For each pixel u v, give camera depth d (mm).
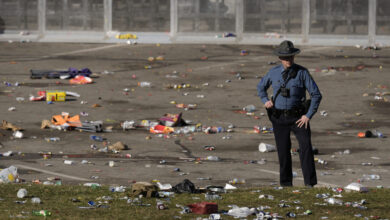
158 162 46344
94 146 51750
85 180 39094
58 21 133875
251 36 132375
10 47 122500
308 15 131125
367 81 91625
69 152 49969
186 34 133125
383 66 105062
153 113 69375
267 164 46000
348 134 59219
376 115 69312
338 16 130875
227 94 81875
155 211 26250
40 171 42125
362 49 124000
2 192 30578
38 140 54562
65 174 41188
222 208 27297
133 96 79750
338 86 87812
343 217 25656
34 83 87688
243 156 49219
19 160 46250
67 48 122688
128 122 62156
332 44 129750
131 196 29984
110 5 133125
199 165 45281
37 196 29750
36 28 133875
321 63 107625
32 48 121812
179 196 30281
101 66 103250
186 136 57531
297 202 29109
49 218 24484
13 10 133500
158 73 97562
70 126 59500
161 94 81438
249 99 78625
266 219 24984
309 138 33469
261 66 104750
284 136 34156
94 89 83938
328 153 50750
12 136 55969
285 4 131500
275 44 130125
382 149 52250
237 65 105500
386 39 130375
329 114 69750
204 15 132750
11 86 84938
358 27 130875
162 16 133250
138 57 113062
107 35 133125
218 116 68125
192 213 26109
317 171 43500
